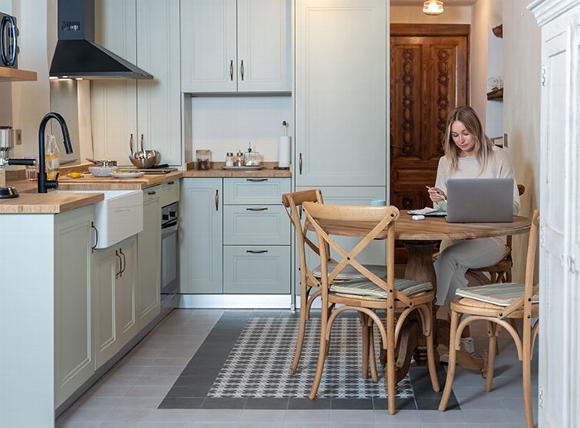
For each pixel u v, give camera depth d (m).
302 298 4.00
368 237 3.45
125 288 4.27
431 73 7.83
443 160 4.53
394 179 7.92
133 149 5.91
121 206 3.97
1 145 3.90
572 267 2.32
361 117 5.63
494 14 6.66
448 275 4.22
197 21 5.79
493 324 3.68
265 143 6.17
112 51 5.82
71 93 5.52
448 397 3.47
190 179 5.70
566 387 2.39
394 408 3.45
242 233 5.71
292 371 4.05
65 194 3.72
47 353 3.17
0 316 3.17
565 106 2.36
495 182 3.76
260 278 5.73
